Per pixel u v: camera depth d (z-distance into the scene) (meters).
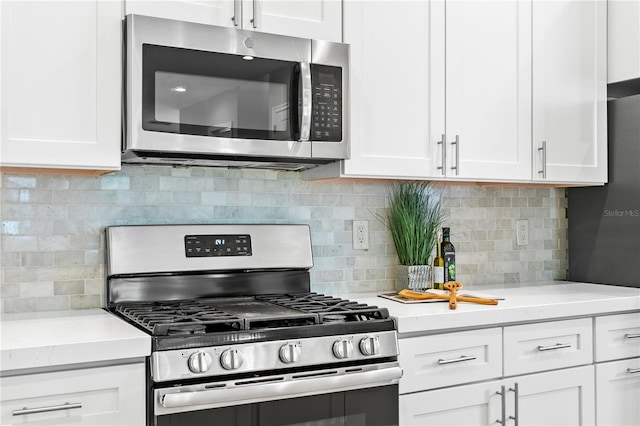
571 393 2.30
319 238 2.49
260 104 1.99
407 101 2.28
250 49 1.98
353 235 2.56
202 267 2.16
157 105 1.84
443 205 2.75
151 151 1.88
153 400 1.57
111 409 1.56
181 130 1.87
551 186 2.91
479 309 2.10
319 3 2.13
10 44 1.69
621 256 2.76
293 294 2.35
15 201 1.99
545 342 2.24
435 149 2.33
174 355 1.59
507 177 2.48
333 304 2.06
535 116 2.55
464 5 2.39
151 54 1.83
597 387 2.35
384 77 2.23
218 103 1.93
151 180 2.19
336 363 1.82
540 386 2.22
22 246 2.00
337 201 2.53
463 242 2.80
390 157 2.24
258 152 1.99
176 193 2.23
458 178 2.38
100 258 2.10
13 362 1.44
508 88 2.49
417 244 2.57
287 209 2.43
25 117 1.71
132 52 1.80
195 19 1.94
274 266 2.29
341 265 2.53
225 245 2.22
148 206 2.18
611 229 2.81
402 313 2.01
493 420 2.13
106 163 1.80
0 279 1.97
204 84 1.91
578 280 2.98
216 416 1.63
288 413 1.73
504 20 2.48
